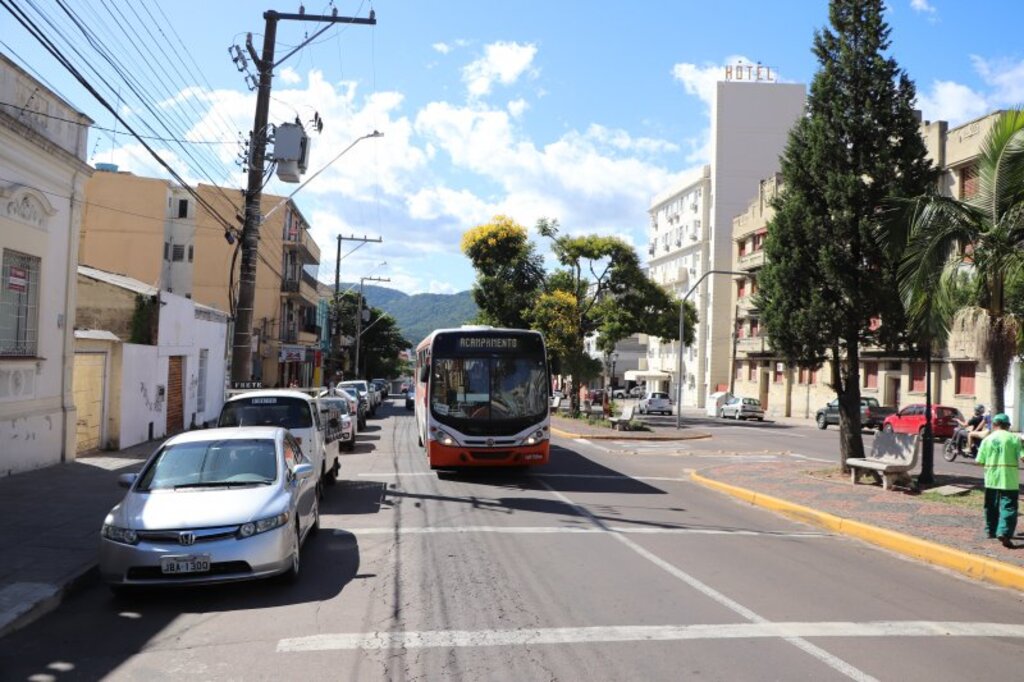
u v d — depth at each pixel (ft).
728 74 225.76
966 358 112.27
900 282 43.78
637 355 325.83
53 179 49.03
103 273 79.25
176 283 146.30
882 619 21.77
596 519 37.09
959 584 26.84
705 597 23.48
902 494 44.83
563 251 131.34
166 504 24.09
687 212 242.58
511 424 50.47
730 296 215.92
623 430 100.89
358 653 18.39
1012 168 40.96
